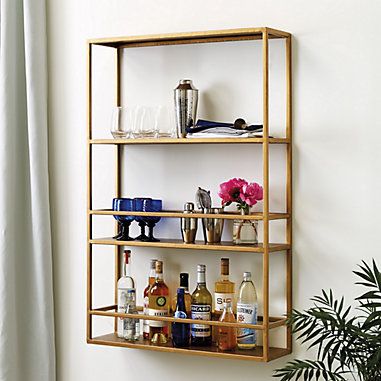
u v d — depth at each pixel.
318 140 2.85
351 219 2.80
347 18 2.80
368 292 2.51
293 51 2.89
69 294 3.36
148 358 3.19
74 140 3.35
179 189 3.13
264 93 2.74
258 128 2.84
